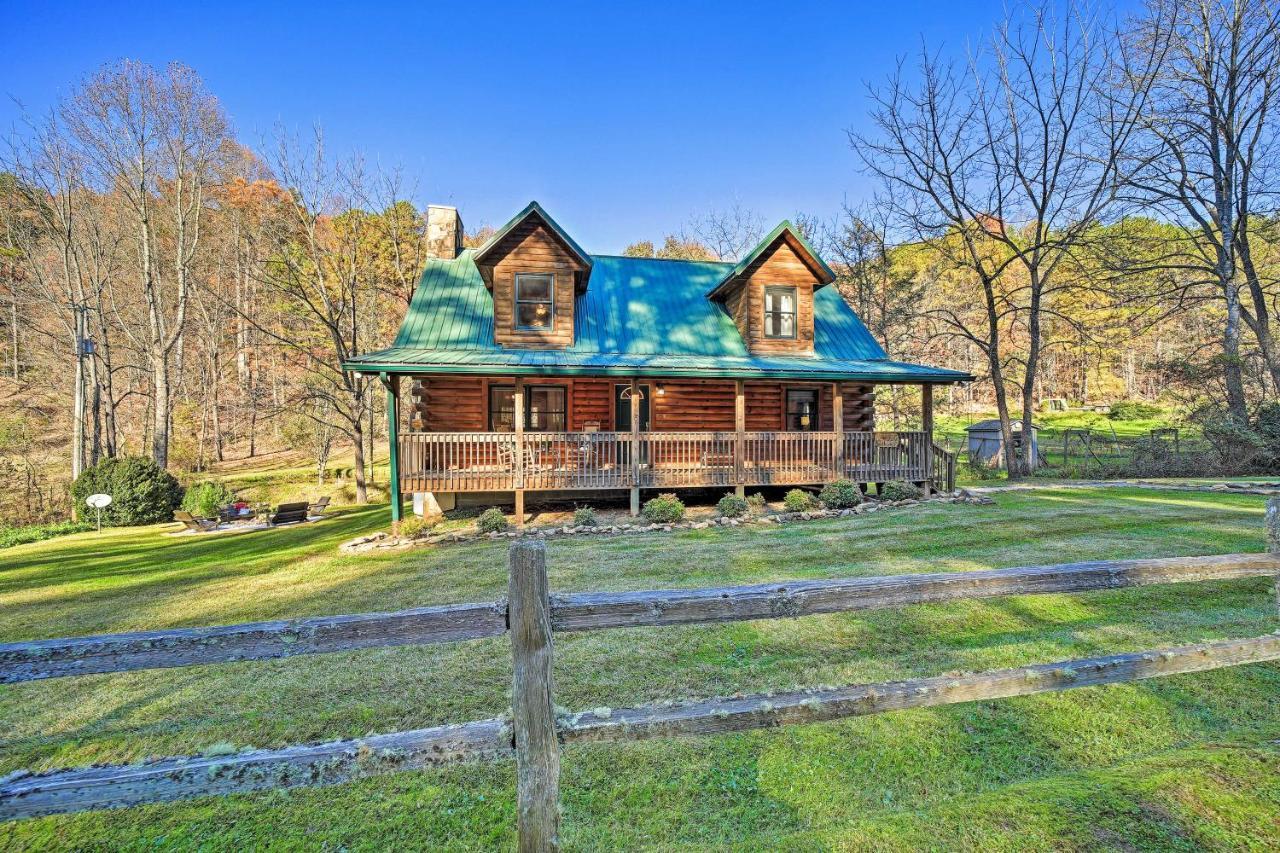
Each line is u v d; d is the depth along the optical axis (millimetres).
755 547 7363
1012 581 2016
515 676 1555
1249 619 4176
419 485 9641
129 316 24203
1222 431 13688
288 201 17734
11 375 26953
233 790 1456
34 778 1398
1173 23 14422
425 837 2346
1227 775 2189
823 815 2379
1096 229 16891
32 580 8039
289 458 26922
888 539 7422
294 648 1560
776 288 12578
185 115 20297
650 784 2611
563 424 12242
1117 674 2037
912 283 22906
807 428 13242
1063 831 1931
